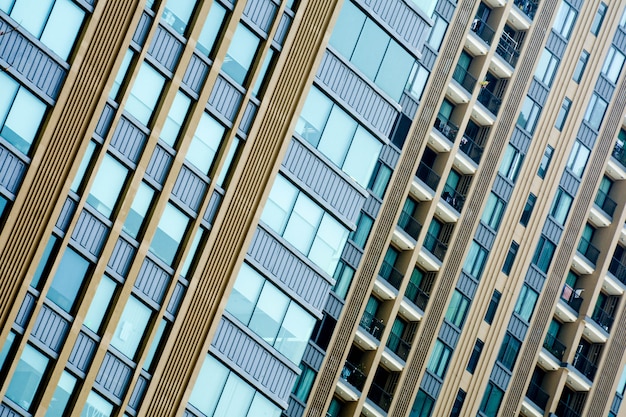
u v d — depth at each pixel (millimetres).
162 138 88375
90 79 85562
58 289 85125
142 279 87750
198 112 89125
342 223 96000
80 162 85312
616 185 132125
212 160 90375
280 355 93500
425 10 99250
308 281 94625
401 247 119375
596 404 128375
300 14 93125
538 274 125812
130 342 87562
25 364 84125
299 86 92938
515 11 125562
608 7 131000
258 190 91562
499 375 122750
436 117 120625
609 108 131250
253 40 91688
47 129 84375
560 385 126375
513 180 124812
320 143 94625
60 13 85062
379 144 97625
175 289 89000
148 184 87875
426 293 120000
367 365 116188
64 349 84938
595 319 130375
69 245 85250
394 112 98062
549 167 126875
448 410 119375
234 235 90750
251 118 91500
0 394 83125
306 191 94000
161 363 88188
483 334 122062
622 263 133000
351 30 95625
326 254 95438
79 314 85438
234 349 91312
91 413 86125
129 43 86688
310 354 112750
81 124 85312
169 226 88688
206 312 89812
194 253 89750
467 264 121750
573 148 128875
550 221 127000
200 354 89562
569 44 128500
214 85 90000
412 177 118812
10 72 83438
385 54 97438
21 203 83750
